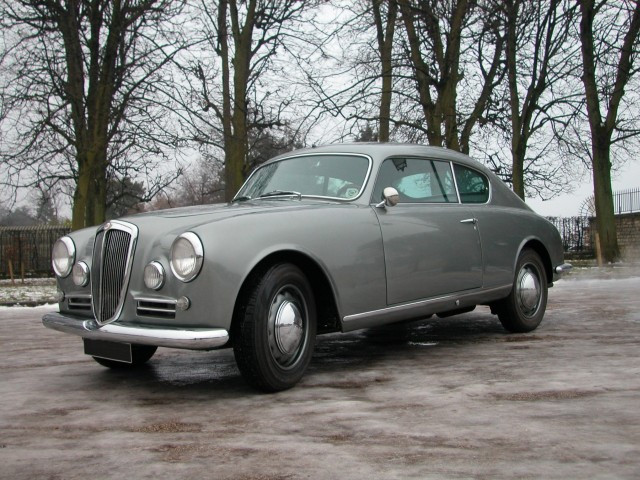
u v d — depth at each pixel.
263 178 5.25
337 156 5.02
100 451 2.92
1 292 14.45
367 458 2.69
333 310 4.27
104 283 4.00
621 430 2.98
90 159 15.55
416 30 16.39
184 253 3.64
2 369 5.14
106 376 4.73
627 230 25.81
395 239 4.66
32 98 14.44
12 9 14.69
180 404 3.78
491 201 5.84
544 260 6.33
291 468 2.60
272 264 3.92
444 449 2.78
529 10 15.10
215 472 2.59
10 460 2.82
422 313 4.88
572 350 5.07
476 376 4.22
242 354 3.79
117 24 15.33
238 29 18.80
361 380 4.22
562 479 2.40
